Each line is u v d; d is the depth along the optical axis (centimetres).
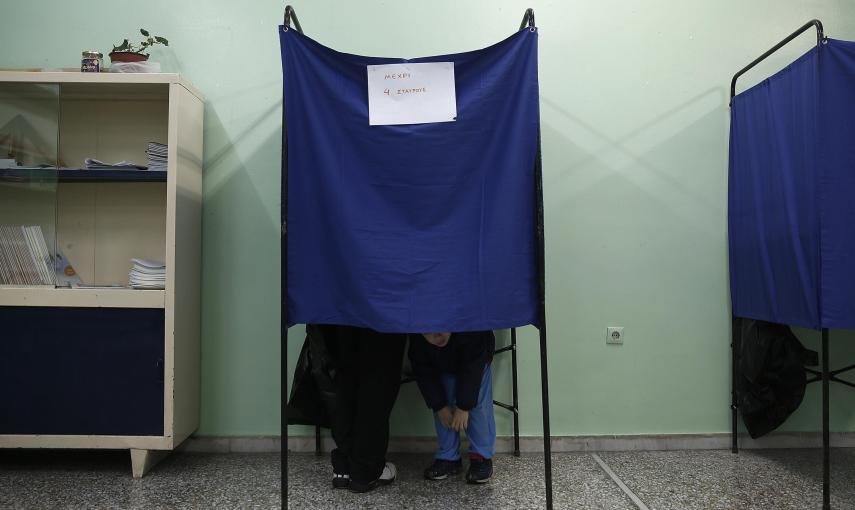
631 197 227
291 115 151
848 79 167
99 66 204
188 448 218
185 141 204
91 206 223
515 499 174
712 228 229
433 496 177
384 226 146
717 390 226
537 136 151
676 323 227
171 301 191
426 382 186
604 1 228
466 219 147
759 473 196
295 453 217
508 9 226
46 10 224
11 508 165
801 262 175
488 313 146
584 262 226
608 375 225
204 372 221
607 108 228
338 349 181
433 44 225
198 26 225
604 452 220
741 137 215
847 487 183
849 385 210
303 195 152
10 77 195
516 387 218
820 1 231
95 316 192
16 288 191
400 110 148
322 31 225
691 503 171
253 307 223
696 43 229
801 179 176
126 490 180
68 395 191
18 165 207
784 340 206
